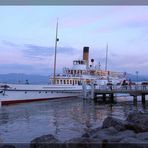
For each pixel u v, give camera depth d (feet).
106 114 129.08
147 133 51.37
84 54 260.21
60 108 157.38
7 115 126.11
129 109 153.28
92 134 54.24
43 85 203.92
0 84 184.14
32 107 162.61
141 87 205.67
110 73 276.41
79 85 226.38
